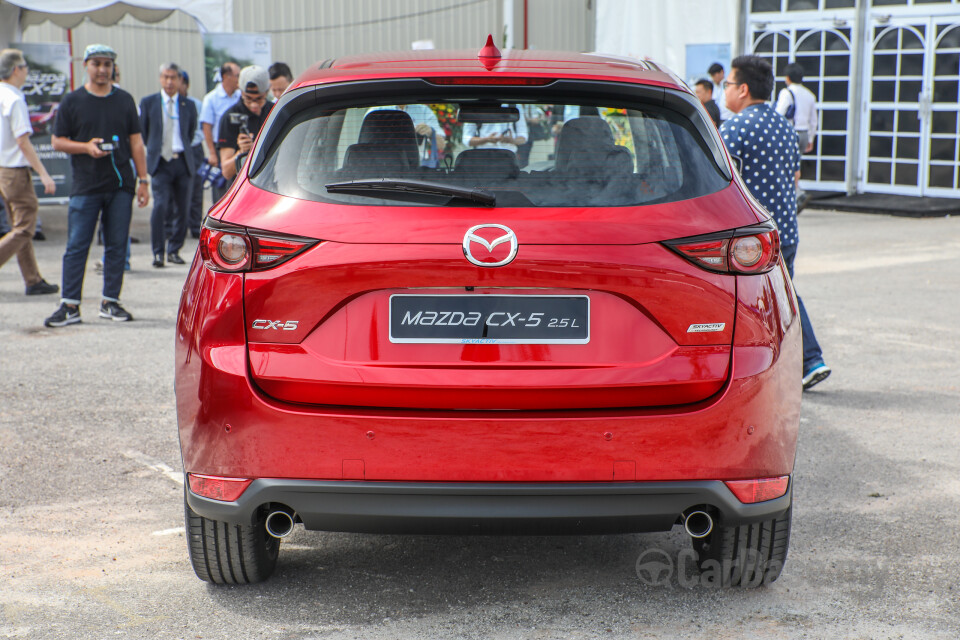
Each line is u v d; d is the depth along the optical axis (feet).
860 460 16.65
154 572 12.44
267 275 9.94
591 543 13.35
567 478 9.85
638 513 10.02
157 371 22.66
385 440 9.82
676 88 10.98
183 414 10.46
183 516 14.33
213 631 10.88
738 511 10.18
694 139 10.80
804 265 37.73
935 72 56.70
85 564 12.67
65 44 50.11
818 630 10.90
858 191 60.44
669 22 64.49
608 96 10.88
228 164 28.37
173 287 33.88
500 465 9.81
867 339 25.75
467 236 9.76
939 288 32.78
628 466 9.86
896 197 58.23
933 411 19.47
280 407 9.91
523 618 11.19
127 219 28.27
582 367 9.90
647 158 10.50
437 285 9.82
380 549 13.17
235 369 9.97
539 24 83.51
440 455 9.81
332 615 11.27
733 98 19.90
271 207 10.14
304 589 11.94
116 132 27.68
